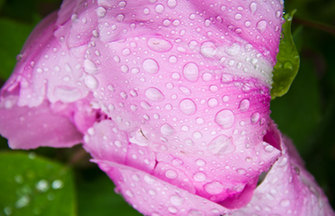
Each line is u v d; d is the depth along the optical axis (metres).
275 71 0.26
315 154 0.34
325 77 0.35
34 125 0.28
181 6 0.23
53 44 0.26
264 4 0.24
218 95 0.24
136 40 0.23
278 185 0.25
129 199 0.26
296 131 0.32
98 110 0.27
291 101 0.32
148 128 0.24
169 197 0.25
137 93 0.24
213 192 0.25
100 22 0.23
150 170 0.25
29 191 0.31
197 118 0.24
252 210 0.26
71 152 0.34
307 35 0.34
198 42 0.23
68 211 0.31
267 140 0.25
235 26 0.24
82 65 0.25
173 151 0.24
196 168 0.25
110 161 0.25
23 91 0.27
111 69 0.24
